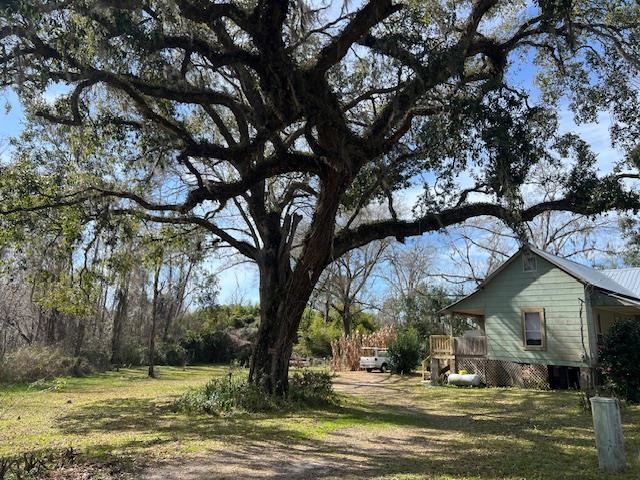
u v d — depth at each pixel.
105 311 38.38
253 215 14.86
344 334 38.19
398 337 31.28
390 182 14.02
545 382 20.27
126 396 16.92
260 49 9.55
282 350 13.75
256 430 10.11
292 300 13.66
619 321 16.14
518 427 11.23
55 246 13.75
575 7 12.62
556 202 13.57
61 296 14.05
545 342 20.41
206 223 14.74
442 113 11.09
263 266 14.31
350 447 8.70
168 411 12.98
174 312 43.38
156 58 9.47
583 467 7.27
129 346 35.62
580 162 13.12
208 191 10.87
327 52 10.02
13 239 12.44
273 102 10.35
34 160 12.53
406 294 42.75
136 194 13.38
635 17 12.77
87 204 12.71
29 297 29.08
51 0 7.82
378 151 11.64
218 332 43.06
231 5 9.22
